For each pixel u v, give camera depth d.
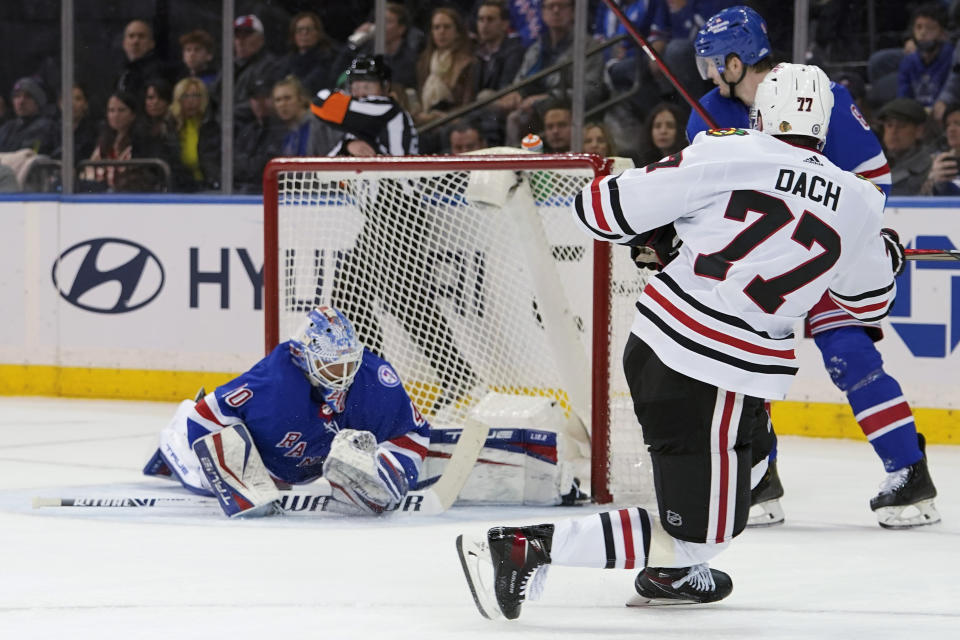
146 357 27.61
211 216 26.91
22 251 28.62
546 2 25.97
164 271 27.38
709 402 9.48
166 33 28.14
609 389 15.53
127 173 28.67
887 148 23.83
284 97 27.52
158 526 13.72
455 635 9.23
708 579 10.18
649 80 25.48
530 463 15.23
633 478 15.75
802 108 9.77
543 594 10.73
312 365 13.85
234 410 14.23
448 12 26.83
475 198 16.36
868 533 13.84
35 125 29.31
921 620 9.88
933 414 21.89
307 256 17.53
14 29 29.16
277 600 10.33
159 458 16.31
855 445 21.67
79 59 28.83
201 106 28.08
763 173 9.51
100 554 12.21
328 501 14.47
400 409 14.44
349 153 22.28
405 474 14.32
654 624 9.66
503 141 26.70
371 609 10.03
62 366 28.41
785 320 9.52
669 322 9.56
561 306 17.14
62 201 28.23
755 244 9.42
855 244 9.77
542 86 26.27
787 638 9.27
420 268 17.48
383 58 22.62
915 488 13.92
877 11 23.75
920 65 23.53
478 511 14.80
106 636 9.12
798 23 24.09
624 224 9.67
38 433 22.28
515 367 17.56
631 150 25.72
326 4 27.28
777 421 23.05
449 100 27.03
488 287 17.45
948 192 23.50
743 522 9.73
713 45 14.16
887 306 10.44
